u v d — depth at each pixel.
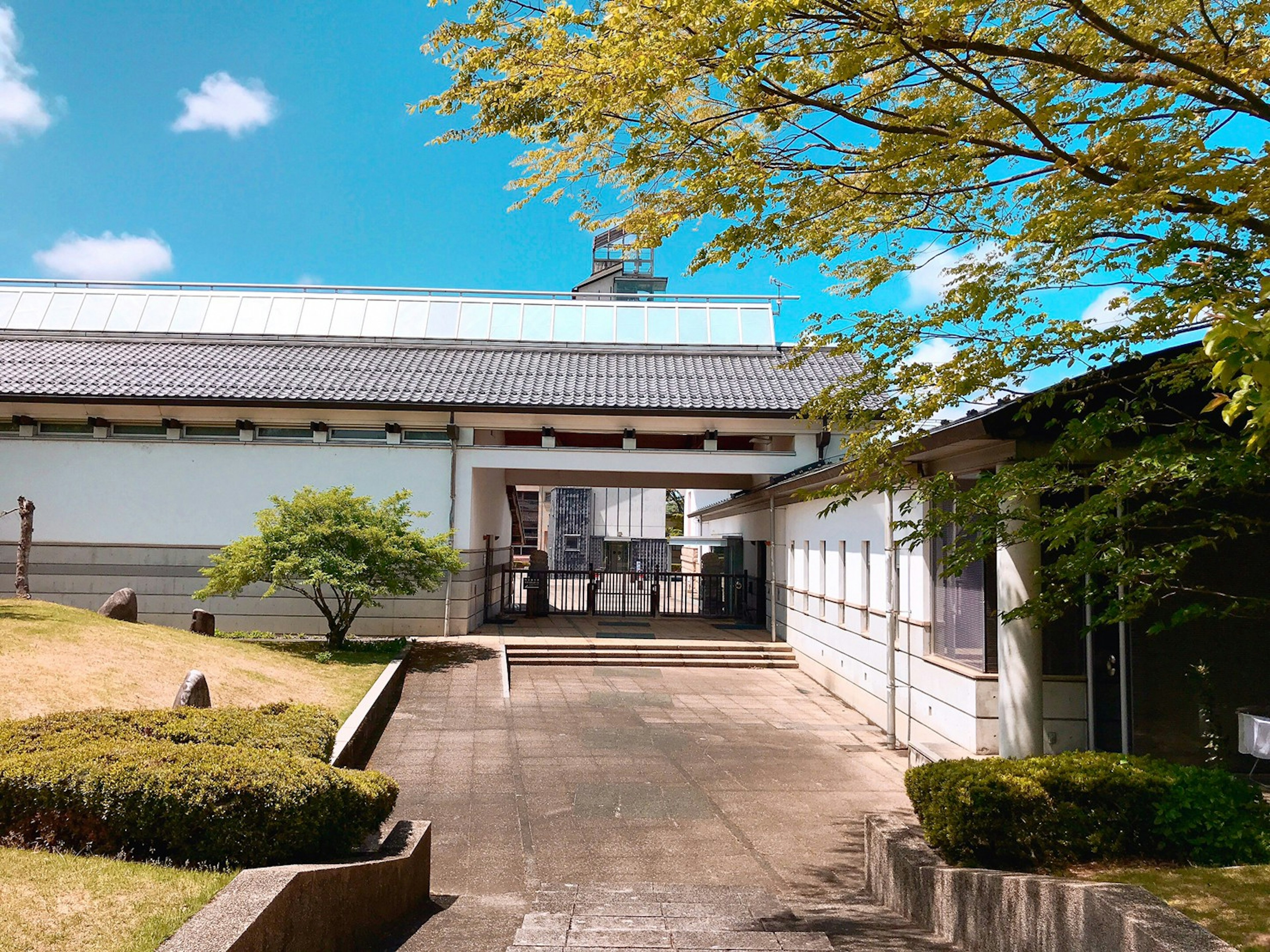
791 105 5.74
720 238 6.10
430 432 19.58
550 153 6.16
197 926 3.74
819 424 19.95
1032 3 5.40
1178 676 8.22
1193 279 5.33
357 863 5.32
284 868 4.59
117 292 24.62
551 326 24.36
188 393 18.47
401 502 17.95
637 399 19.70
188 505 18.83
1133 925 3.96
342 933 4.90
